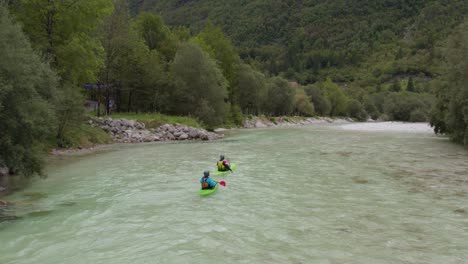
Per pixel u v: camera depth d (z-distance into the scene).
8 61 12.86
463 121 33.53
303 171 19.58
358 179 17.27
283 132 56.84
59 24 30.48
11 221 11.09
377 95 173.00
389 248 8.59
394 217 11.10
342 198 13.58
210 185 14.65
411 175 18.25
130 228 10.36
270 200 13.38
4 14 14.32
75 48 29.20
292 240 9.20
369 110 161.38
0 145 13.08
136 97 58.28
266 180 17.17
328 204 12.71
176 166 21.36
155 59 55.84
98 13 32.38
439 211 11.75
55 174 19.02
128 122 40.69
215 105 58.00
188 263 7.89
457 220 10.77
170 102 56.00
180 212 11.95
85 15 31.30
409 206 12.38
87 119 37.03
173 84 55.59
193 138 41.75
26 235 9.83
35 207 12.65
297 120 106.75
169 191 14.98
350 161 23.33
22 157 13.92
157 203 13.11
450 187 15.36
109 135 37.22
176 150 29.91
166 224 10.70
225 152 28.44
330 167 20.91
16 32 14.05
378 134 51.44
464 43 31.38
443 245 8.78
